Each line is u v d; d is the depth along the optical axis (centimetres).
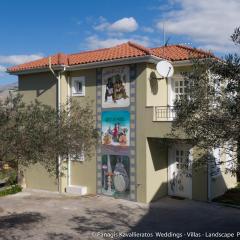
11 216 1616
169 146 1758
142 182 1814
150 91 1816
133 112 1838
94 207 1755
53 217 1595
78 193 2002
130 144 1852
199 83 899
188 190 1864
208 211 1667
